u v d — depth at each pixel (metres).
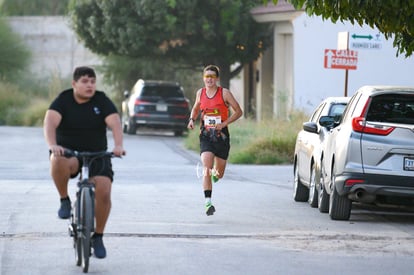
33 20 133.25
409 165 31.84
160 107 92.19
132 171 54.56
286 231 30.91
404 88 33.25
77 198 23.47
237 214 35.06
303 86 81.75
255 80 102.31
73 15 94.94
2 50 122.00
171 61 99.38
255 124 76.69
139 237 28.98
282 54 89.19
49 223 31.50
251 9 91.38
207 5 90.75
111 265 24.41
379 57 80.25
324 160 35.59
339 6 30.58
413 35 31.28
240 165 62.72
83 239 23.02
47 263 24.58
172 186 45.53
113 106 23.67
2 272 23.39
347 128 32.91
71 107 23.48
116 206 36.62
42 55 133.00
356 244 28.53
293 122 69.75
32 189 43.03
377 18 31.03
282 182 49.31
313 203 38.06
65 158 23.36
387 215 36.41
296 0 31.52
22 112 111.31
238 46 93.25
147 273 23.44
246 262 25.12
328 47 81.19
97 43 94.06
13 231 29.80
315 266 24.70
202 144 34.09
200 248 27.22
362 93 33.59
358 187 32.09
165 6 88.88
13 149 71.12
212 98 33.94
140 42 90.44
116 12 90.81
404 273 23.98
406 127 31.97
